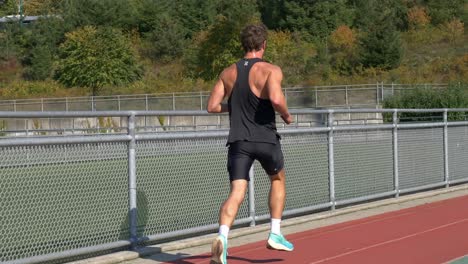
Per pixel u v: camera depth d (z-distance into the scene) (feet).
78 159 29.53
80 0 333.83
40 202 28.25
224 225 24.91
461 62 236.22
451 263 30.12
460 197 54.39
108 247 30.76
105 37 265.13
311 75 244.01
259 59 26.08
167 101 207.31
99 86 254.06
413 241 35.42
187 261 30.89
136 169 32.40
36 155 27.71
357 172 48.32
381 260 30.76
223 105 26.32
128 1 339.36
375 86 189.88
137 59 277.23
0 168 26.58
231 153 25.91
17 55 312.50
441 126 58.39
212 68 251.80
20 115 25.90
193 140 35.68
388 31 250.16
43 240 28.50
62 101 216.95
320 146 44.73
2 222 27.04
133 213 32.12
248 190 39.34
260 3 334.65
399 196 52.75
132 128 31.94
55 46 317.63
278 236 27.63
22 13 380.78
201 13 330.54
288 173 42.06
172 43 301.43
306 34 303.07
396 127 52.16
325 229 39.60
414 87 139.85
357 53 253.03
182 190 35.09
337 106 192.75
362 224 41.34
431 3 324.60
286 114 25.32
